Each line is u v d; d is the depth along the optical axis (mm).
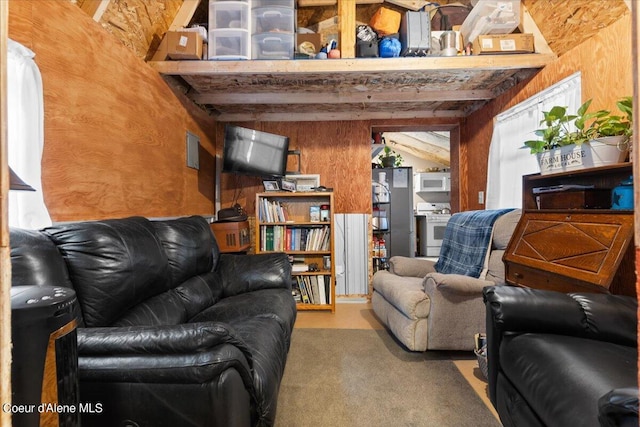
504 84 2908
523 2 2416
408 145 7051
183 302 1879
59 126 1482
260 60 2480
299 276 3346
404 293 2234
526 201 2008
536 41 2436
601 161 1502
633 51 368
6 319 387
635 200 369
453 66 2471
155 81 2381
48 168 1424
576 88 2088
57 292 731
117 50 1922
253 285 2424
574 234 1532
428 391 1756
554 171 1751
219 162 3746
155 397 902
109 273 1287
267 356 1343
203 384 897
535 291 1276
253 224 3740
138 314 1458
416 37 2516
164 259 1719
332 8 3018
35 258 1067
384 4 2990
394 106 3541
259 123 3768
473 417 1531
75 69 1582
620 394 630
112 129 1866
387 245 5434
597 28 1986
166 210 2525
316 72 2539
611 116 1595
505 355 1204
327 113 3717
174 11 2488
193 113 3084
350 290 3727
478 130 3451
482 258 2301
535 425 990
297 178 3617
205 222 2557
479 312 2092
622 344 1102
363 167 3738
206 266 2316
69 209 1539
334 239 3367
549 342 1096
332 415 1551
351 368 2021
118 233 1438
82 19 1636
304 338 2525
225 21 2465
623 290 1420
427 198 7488
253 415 1120
